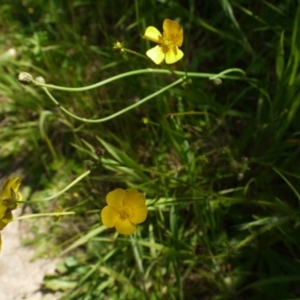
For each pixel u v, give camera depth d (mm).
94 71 354
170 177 257
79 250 310
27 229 323
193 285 281
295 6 318
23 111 364
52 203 324
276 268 266
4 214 198
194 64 328
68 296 289
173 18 343
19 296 301
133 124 328
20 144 354
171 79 328
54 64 356
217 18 335
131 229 209
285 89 276
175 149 289
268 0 329
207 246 264
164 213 290
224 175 282
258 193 286
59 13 373
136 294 281
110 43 336
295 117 293
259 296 265
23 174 342
